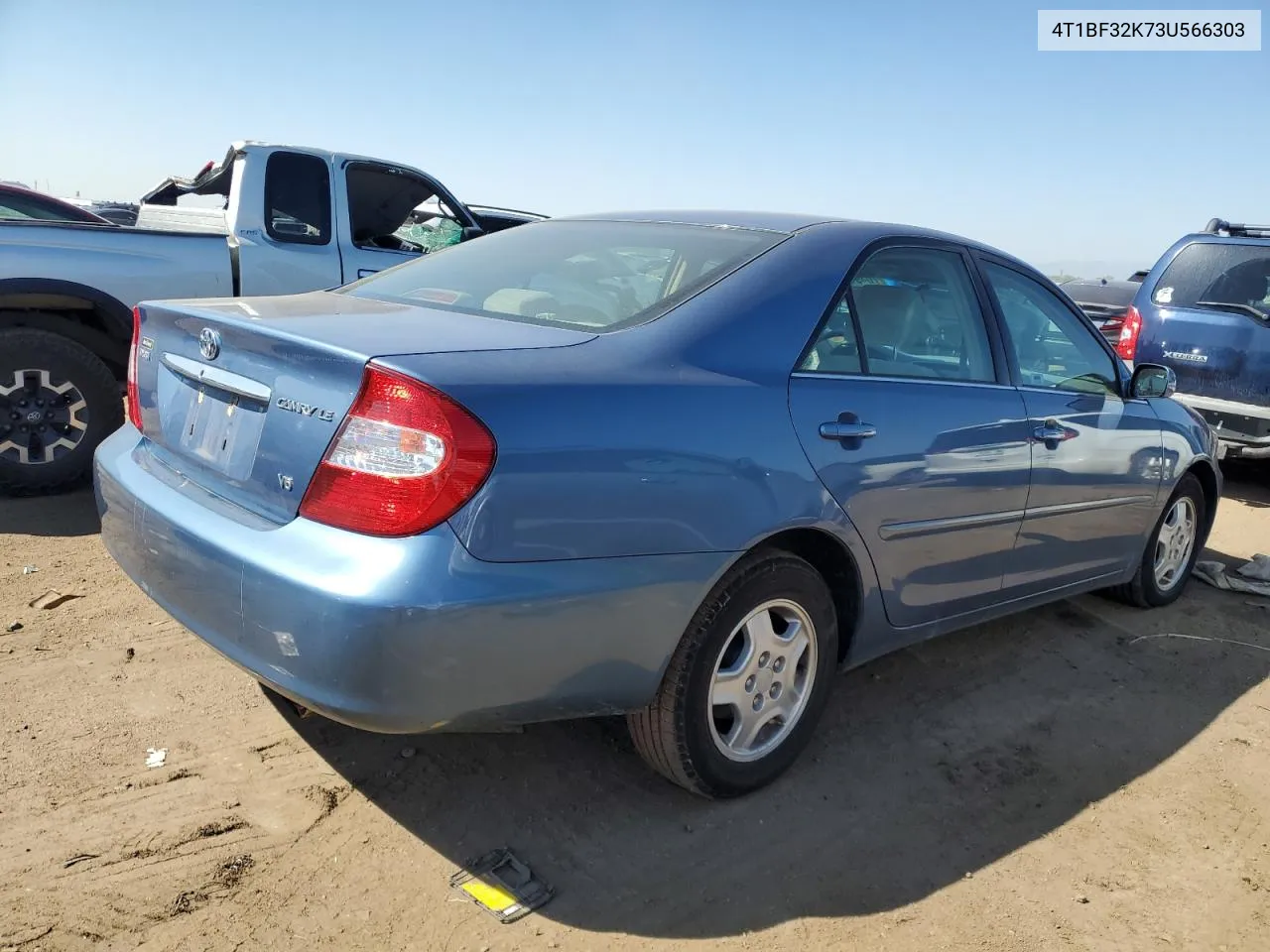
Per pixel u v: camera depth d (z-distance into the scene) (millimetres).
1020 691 3807
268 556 2252
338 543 2197
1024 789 3105
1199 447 4680
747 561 2684
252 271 6113
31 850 2465
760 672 2844
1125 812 3012
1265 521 6660
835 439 2834
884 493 2980
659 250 3146
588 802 2848
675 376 2564
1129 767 3289
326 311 2799
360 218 7664
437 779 2902
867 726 3441
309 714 3199
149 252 5480
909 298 3307
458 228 7422
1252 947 2445
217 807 2695
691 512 2482
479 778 2926
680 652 2598
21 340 5082
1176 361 7512
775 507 2662
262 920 2295
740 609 2678
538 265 3223
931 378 3271
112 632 3711
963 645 4215
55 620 3779
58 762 2846
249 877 2438
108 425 5398
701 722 2686
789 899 2502
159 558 2578
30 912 2256
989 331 3568
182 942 2211
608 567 2352
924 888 2588
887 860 2693
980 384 3447
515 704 2303
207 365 2641
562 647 2311
